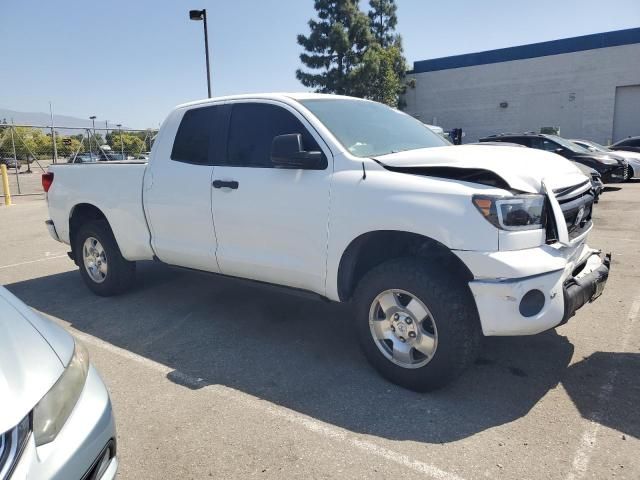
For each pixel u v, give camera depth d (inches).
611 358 150.4
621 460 104.4
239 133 168.9
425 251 139.2
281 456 109.5
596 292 139.3
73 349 92.7
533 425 117.9
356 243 137.9
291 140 142.0
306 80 1445.6
